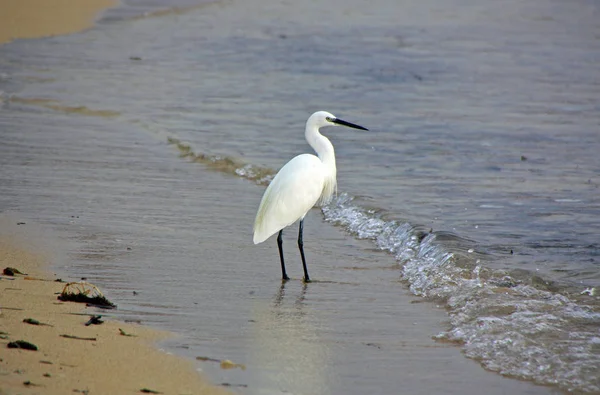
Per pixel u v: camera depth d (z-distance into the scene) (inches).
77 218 514.3
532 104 968.3
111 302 361.4
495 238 480.1
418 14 1813.5
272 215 431.5
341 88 1071.6
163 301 371.2
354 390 279.1
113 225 502.9
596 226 505.7
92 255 439.2
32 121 838.5
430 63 1268.5
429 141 776.9
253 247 476.7
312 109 935.0
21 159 677.3
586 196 579.8
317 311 368.2
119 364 283.0
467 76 1166.3
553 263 432.1
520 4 1967.3
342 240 504.1
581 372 294.4
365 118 889.5
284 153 728.3
